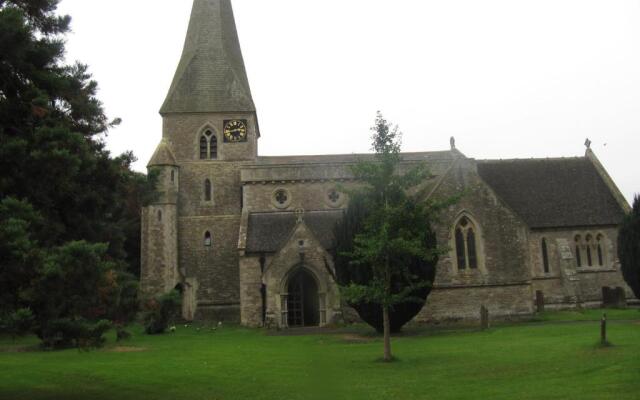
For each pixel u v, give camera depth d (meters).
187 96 49.00
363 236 22.12
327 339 28.88
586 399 12.91
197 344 28.61
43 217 13.65
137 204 29.44
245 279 39.94
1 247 11.05
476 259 35.56
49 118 14.33
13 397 15.73
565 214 46.25
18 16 13.74
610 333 24.00
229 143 48.56
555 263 45.16
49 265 11.66
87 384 17.47
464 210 35.75
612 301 44.50
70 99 16.84
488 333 28.17
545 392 13.91
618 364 16.44
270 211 44.38
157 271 43.72
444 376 17.00
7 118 14.41
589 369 16.30
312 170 44.84
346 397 14.62
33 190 13.75
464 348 22.92
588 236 46.28
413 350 23.17
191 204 47.31
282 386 16.44
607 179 48.69
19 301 12.46
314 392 15.42
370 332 31.80
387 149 22.66
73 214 16.12
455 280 35.03
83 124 17.61
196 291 45.75
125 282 15.98
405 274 22.16
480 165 49.22
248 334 33.78
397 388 15.50
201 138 48.53
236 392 15.80
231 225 47.06
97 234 17.23
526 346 22.12
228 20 53.06
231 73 49.94
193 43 51.12
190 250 46.50
